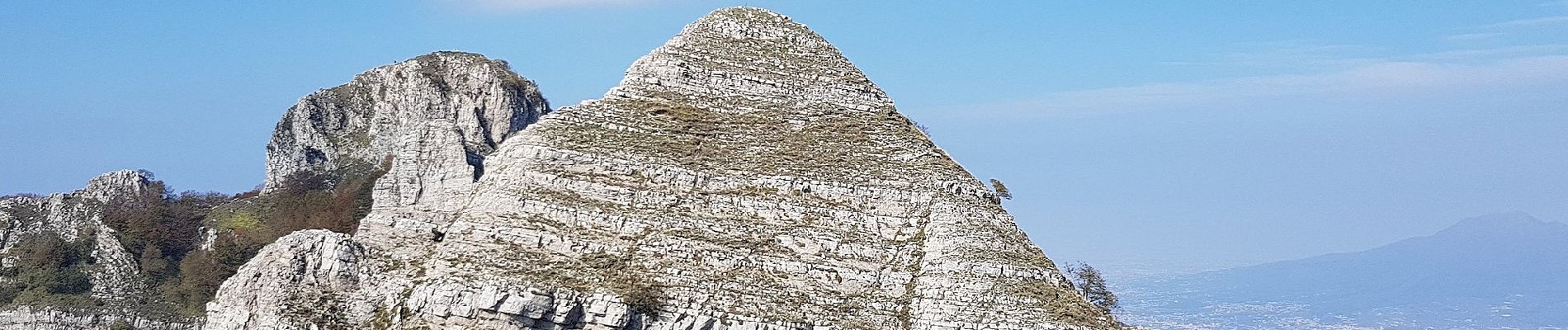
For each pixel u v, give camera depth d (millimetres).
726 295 156125
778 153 174750
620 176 168000
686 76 180875
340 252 157625
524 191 164375
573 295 150750
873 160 175625
